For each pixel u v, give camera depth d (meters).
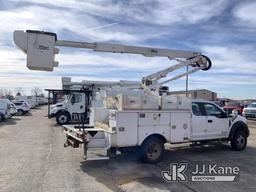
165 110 8.05
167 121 8.10
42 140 12.04
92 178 6.45
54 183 6.07
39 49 7.73
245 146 10.34
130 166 7.54
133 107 7.53
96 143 7.45
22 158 8.45
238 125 10.04
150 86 10.13
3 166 7.48
